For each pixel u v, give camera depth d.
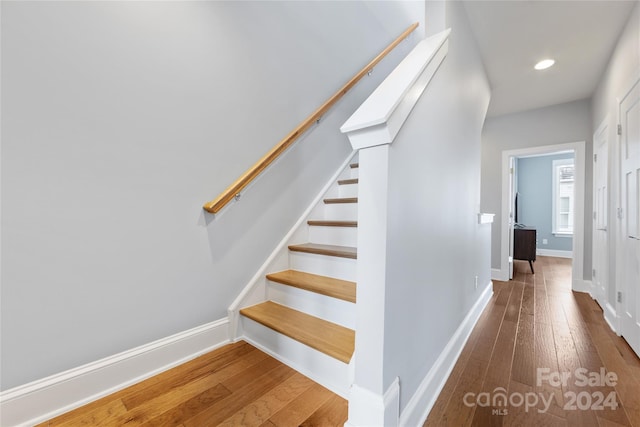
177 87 1.50
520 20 2.04
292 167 2.17
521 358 1.72
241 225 1.82
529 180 6.61
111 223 1.29
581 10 1.93
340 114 2.62
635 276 1.83
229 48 1.74
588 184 3.28
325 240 2.20
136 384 1.34
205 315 1.64
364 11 2.89
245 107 1.83
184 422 1.11
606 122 2.57
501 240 3.86
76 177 1.19
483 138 4.04
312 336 1.44
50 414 1.13
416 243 1.19
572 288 3.32
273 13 2.01
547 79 2.88
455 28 1.72
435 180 1.40
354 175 2.72
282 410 1.18
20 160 1.06
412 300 1.16
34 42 1.08
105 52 1.25
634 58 1.91
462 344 1.86
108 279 1.28
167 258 1.47
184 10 1.52
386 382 0.97
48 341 1.13
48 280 1.13
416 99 1.14
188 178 1.55
